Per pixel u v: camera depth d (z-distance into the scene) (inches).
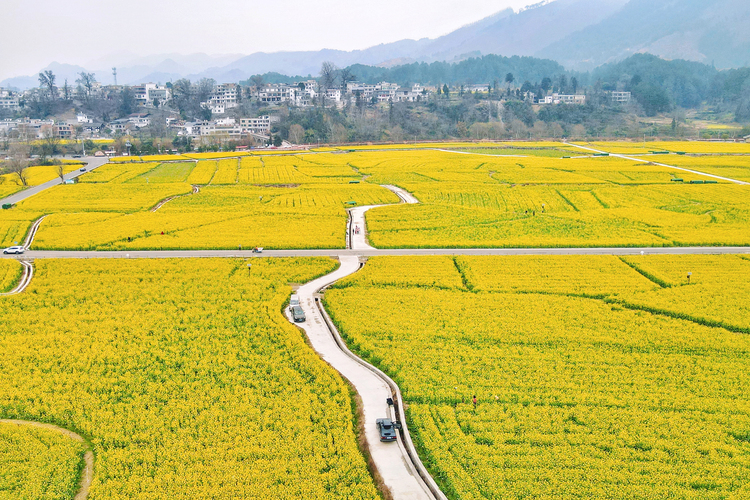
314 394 2755.9
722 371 2989.7
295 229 5733.3
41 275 4377.5
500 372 2982.3
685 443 2420.0
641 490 2161.7
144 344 3299.7
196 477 2239.2
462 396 2758.4
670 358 3120.1
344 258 4847.4
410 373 2952.8
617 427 2519.7
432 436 2465.6
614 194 7613.2
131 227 5762.8
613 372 2982.3
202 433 2493.8
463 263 4655.5
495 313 3708.2
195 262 4662.9
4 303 3863.2
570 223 6048.2
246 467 2290.8
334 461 2314.2
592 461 2308.1
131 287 4141.2
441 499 2121.1
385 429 2450.8
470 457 2341.3
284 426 2539.4
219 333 3432.6
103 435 2495.1
